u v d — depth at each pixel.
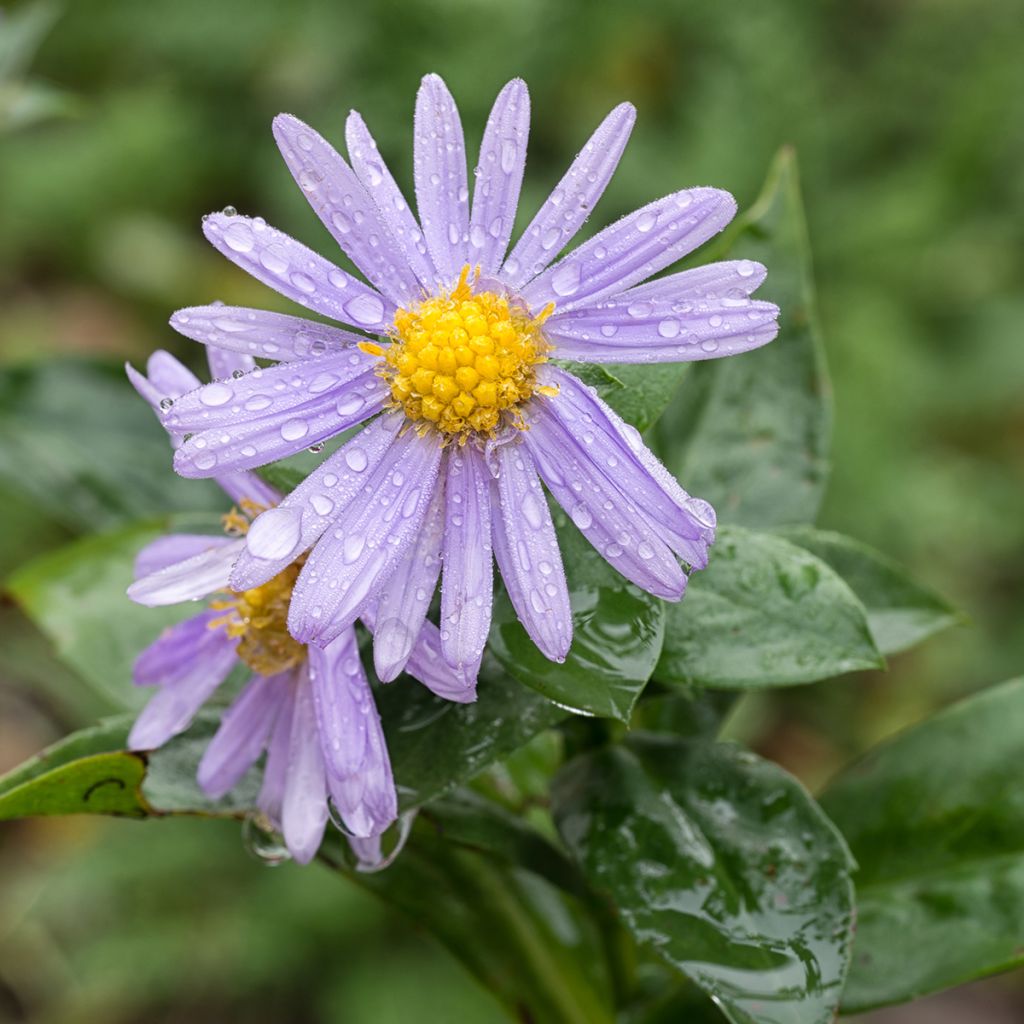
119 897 0.39
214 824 0.39
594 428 0.17
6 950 0.39
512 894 0.21
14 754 0.41
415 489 0.18
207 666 0.19
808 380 0.21
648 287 0.18
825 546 0.20
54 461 0.26
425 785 0.18
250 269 0.18
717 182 0.45
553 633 0.17
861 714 0.41
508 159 0.18
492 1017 0.36
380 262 0.18
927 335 0.46
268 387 0.18
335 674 0.17
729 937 0.18
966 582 0.42
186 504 0.26
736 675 0.18
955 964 0.20
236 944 0.38
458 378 0.18
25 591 0.22
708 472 0.21
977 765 0.21
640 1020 0.20
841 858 0.18
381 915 0.37
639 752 0.19
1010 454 0.45
